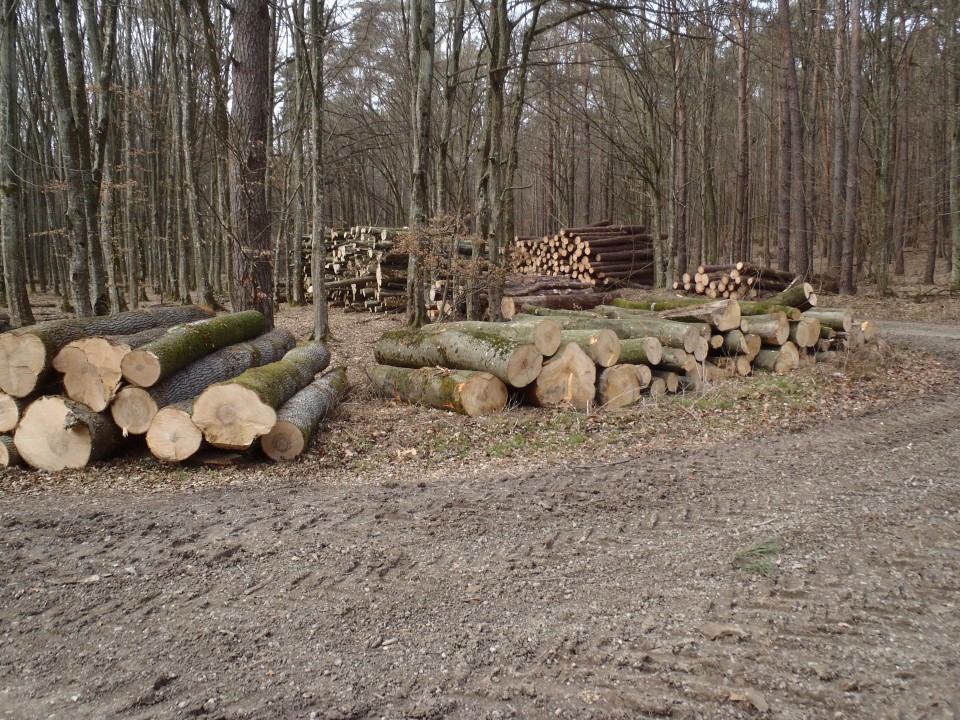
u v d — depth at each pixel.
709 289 16.05
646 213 26.05
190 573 3.67
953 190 18.19
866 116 21.83
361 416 7.22
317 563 3.79
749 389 8.19
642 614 3.20
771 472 5.36
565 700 2.55
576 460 5.79
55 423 5.47
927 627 3.01
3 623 3.17
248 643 2.98
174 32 16.08
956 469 5.32
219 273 24.77
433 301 13.88
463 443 6.27
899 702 2.49
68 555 3.91
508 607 3.29
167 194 20.89
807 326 9.69
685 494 4.88
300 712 2.50
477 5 11.24
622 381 7.53
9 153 12.00
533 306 12.72
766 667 2.73
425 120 11.11
